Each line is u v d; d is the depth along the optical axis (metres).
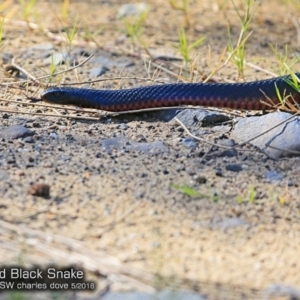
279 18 17.48
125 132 10.91
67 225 8.35
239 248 8.15
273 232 8.50
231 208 8.90
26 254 7.78
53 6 18.03
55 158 9.90
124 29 16.39
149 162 9.92
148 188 9.20
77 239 8.10
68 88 11.54
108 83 13.05
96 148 10.30
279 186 9.49
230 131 10.91
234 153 10.23
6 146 10.20
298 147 10.20
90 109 11.66
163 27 16.73
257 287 7.45
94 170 9.61
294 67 13.98
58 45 15.09
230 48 13.91
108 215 8.59
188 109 11.42
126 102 11.40
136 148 10.34
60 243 8.00
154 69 13.97
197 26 16.88
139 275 7.50
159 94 11.42
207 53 14.98
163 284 7.38
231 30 16.58
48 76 12.61
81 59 14.27
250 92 11.40
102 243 8.05
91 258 7.75
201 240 8.23
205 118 11.12
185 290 7.32
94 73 13.52
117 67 13.98
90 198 8.91
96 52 14.71
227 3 18.27
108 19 17.19
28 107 11.77
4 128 10.77
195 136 10.66
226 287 7.42
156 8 18.11
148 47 15.28
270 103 11.43
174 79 13.33
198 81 13.20
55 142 10.43
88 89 11.55
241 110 11.70
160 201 8.93
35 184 8.97
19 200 8.78
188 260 7.84
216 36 16.17
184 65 14.16
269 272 7.73
